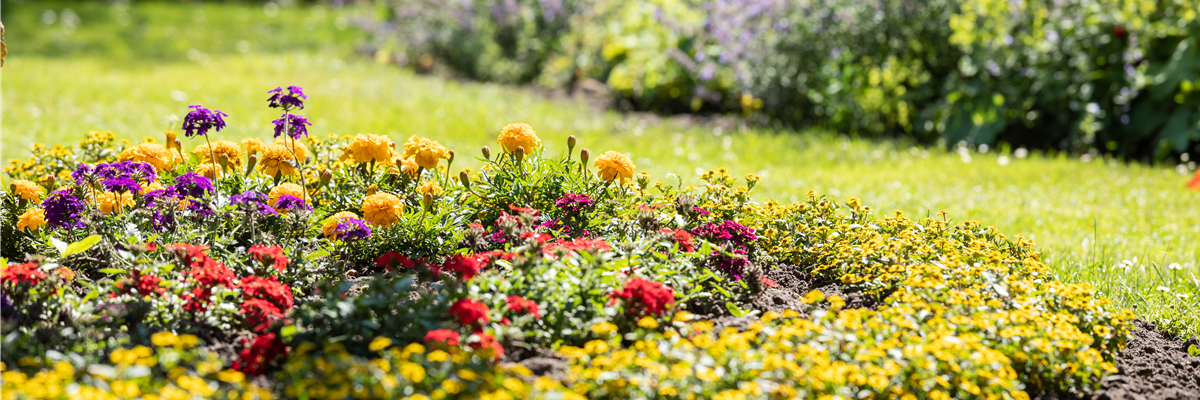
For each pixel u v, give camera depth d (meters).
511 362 2.69
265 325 2.76
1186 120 7.46
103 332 2.68
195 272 2.92
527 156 3.93
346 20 16.36
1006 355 2.78
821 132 8.30
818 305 3.27
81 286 3.27
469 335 2.65
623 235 3.63
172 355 2.18
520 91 11.31
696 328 2.62
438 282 3.25
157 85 10.43
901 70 8.42
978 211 5.51
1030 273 3.47
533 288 2.95
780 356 2.42
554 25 12.41
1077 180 6.58
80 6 17.44
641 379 2.26
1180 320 3.66
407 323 2.69
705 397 2.28
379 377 2.13
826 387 2.38
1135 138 7.83
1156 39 7.63
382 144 3.79
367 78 11.70
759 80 8.87
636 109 10.03
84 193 3.62
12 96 9.23
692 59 9.76
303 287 3.37
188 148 6.86
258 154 6.57
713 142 7.92
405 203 3.88
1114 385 2.95
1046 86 7.91
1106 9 7.73
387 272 3.55
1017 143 8.16
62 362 2.22
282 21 17.25
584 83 11.10
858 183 6.37
